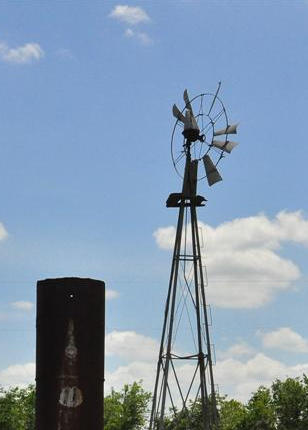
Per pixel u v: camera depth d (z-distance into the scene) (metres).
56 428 36.28
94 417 36.78
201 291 48.88
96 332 37.69
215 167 50.16
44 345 37.34
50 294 37.69
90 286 37.91
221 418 84.94
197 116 51.25
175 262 49.41
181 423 72.50
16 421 86.44
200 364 47.72
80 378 36.75
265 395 83.94
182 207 50.31
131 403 94.38
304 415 81.00
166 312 48.69
